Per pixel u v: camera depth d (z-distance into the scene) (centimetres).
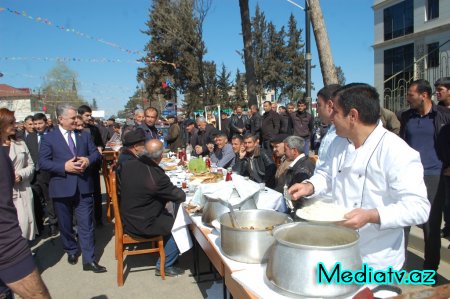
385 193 159
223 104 3375
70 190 383
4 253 191
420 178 151
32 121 549
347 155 172
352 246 140
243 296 176
